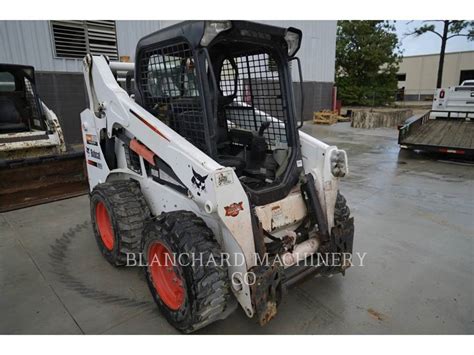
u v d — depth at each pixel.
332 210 2.67
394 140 10.03
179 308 2.15
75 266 3.07
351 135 11.14
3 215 4.24
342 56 24.44
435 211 4.36
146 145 2.53
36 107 5.58
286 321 2.36
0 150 4.83
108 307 2.50
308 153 2.71
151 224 2.26
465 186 5.43
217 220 2.08
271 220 2.35
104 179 3.38
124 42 9.02
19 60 7.66
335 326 2.31
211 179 1.94
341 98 24.84
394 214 4.27
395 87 25.17
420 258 3.20
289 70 2.54
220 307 2.06
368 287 2.75
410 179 5.83
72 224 3.97
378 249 3.36
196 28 2.06
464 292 2.68
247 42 2.30
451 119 9.17
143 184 2.89
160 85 2.58
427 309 2.48
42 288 2.74
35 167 4.59
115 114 2.85
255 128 2.90
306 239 2.58
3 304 2.54
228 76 2.89
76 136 8.78
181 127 2.49
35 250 3.37
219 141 2.83
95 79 3.04
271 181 2.58
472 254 3.27
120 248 2.81
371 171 6.39
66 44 8.23
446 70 34.78
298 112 15.33
